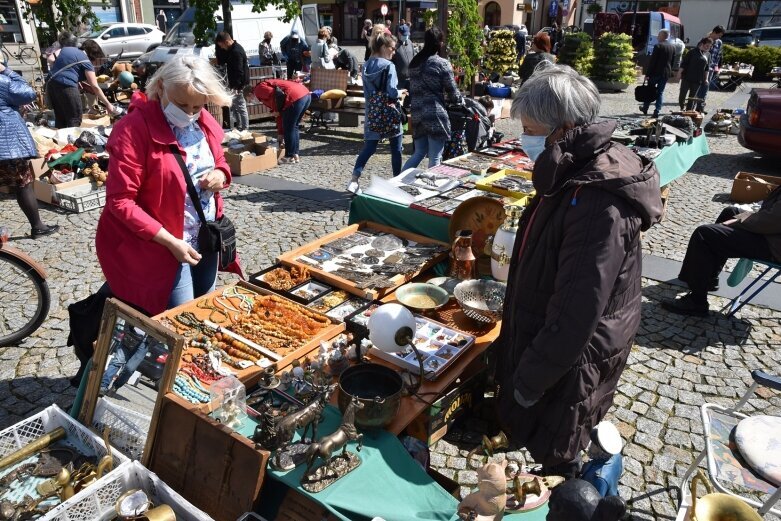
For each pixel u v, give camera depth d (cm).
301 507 178
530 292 189
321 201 654
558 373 172
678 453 297
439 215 358
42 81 1236
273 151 785
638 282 189
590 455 212
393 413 195
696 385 353
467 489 267
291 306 280
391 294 306
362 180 733
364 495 174
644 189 167
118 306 205
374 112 631
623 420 321
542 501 199
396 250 348
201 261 292
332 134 1007
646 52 1952
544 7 3394
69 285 440
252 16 1501
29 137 499
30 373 339
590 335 167
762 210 389
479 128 666
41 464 200
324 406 192
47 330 381
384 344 231
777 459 205
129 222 238
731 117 1114
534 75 186
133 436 203
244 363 234
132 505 169
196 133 266
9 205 609
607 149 176
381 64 616
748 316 435
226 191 684
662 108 1310
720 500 175
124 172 237
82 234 538
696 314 429
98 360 211
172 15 2472
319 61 1376
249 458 173
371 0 3291
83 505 179
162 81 236
